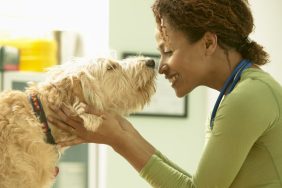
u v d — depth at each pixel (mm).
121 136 1653
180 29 1553
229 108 1434
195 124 3779
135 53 3547
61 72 1883
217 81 1606
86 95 1769
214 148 1441
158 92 3654
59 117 1724
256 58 1606
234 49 1588
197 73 1579
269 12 3562
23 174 1661
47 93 1768
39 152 1691
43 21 3953
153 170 1572
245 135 1412
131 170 3539
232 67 1582
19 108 1733
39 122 1729
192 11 1523
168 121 3699
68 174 3498
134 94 2010
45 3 3959
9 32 3865
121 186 3512
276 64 3525
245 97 1425
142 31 3582
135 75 2004
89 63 1923
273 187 1457
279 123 1461
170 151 3701
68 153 3506
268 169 1467
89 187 3539
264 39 3533
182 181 1534
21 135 1686
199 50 1562
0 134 1685
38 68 3547
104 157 3516
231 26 1538
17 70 3480
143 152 1627
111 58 2008
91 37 3764
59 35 3762
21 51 3564
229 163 1421
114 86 1936
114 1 3523
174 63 1586
